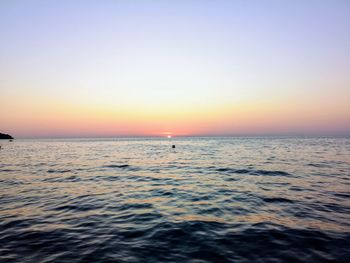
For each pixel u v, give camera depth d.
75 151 52.22
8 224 8.06
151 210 9.61
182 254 5.87
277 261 5.46
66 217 8.80
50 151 52.28
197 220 8.33
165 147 68.12
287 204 10.09
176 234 7.11
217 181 15.76
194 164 25.78
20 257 5.74
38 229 7.60
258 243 6.41
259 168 21.28
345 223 7.80
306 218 8.34
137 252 6.00
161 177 17.91
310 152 39.97
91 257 5.73
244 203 10.36
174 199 11.33
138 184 15.27
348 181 15.12
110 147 71.44
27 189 13.84
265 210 9.34
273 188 13.27
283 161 26.88
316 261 5.44
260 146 62.59
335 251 5.89
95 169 22.67
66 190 13.55
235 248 6.15
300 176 17.06
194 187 14.03
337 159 28.55
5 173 20.16
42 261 5.54
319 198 11.02
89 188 14.08
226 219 8.39
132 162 28.88
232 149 51.53
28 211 9.54
